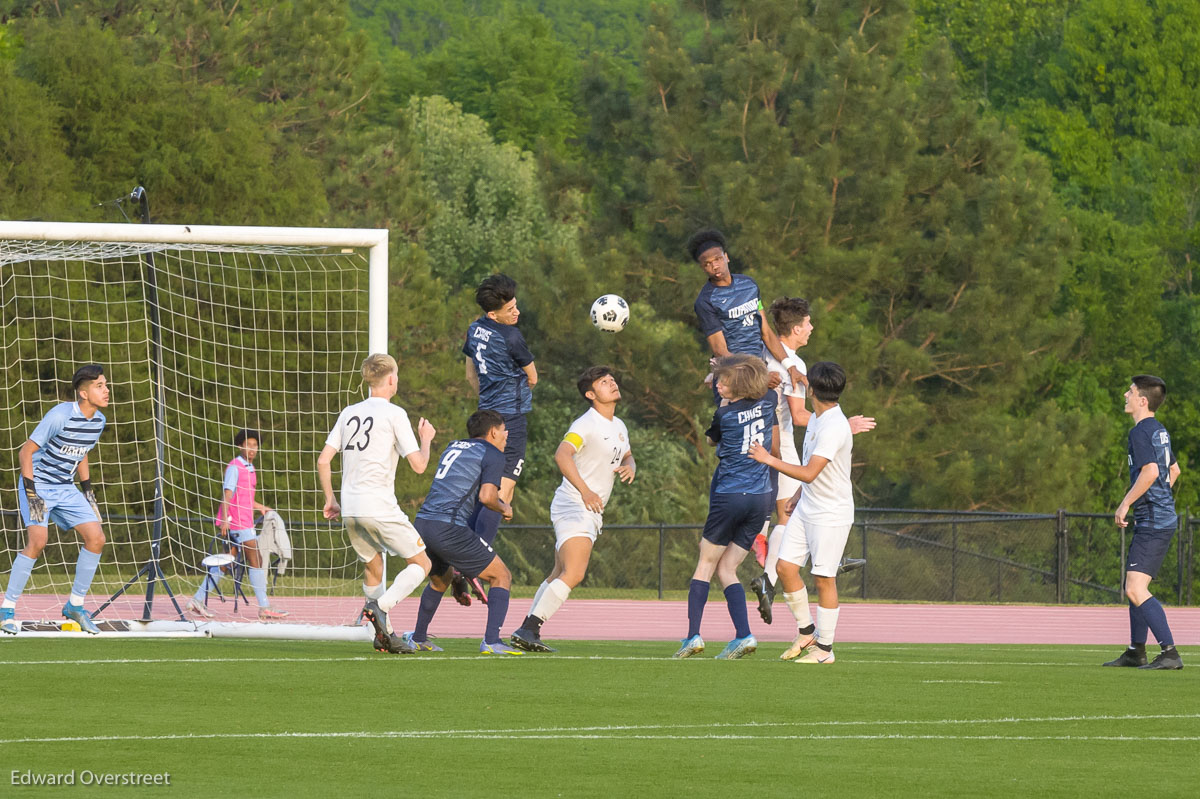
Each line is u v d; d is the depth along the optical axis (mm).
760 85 106250
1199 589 99500
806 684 32938
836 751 24141
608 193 117438
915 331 110062
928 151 112750
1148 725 27547
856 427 37344
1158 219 171375
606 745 24344
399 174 138625
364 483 37438
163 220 109938
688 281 105250
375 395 38312
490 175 162625
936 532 105125
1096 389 153125
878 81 106750
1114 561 105812
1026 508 106250
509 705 28719
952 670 37062
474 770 22031
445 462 38594
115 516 67438
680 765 22672
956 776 22141
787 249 105688
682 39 114250
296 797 20000
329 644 41750
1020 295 107625
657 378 105062
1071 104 186625
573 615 65125
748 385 38281
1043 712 29125
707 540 39438
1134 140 181375
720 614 66938
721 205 102812
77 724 25531
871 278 104875
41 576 78375
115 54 111438
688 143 110375
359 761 22578
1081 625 67000
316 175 128000
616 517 119750
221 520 55344
